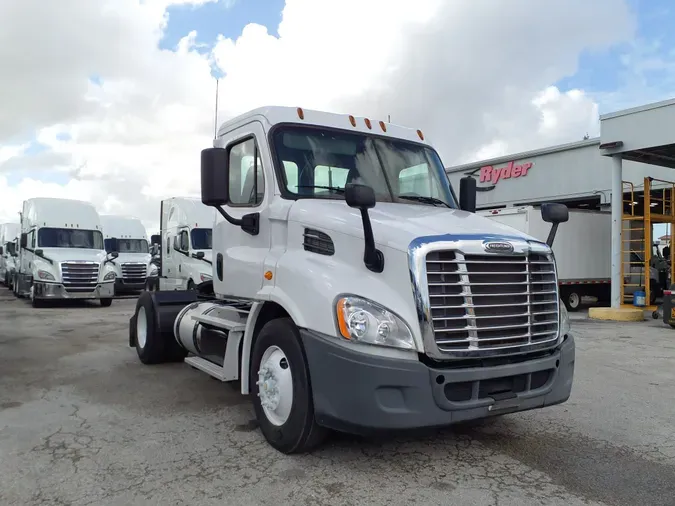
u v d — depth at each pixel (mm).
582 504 3734
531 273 4258
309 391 4258
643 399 6398
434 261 3895
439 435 5059
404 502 3734
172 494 3834
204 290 8047
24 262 20312
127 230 24203
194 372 7562
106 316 14922
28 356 8711
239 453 4578
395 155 5707
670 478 4184
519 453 4652
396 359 3793
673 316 12719
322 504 3703
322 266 4363
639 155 15938
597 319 14953
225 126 6082
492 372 3980
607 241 18531
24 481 4035
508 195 23219
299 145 5305
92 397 6273
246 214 5465
